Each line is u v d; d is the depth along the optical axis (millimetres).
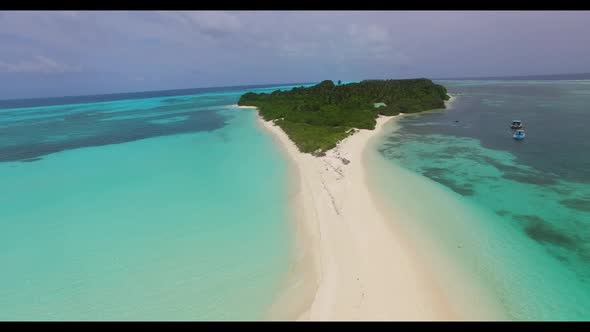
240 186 26500
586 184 24016
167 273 16156
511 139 38344
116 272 16469
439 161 31125
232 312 13586
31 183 28859
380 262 15547
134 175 30312
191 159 35031
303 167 29891
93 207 23656
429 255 16188
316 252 16734
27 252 18359
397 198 22609
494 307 13062
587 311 12750
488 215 20016
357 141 39750
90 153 39406
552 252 16250
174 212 22391
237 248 17875
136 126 60906
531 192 23031
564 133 39406
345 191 23688
